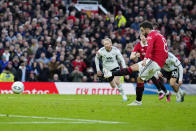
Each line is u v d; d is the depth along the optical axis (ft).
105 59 105.91
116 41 196.54
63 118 56.39
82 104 83.61
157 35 80.28
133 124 50.98
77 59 173.88
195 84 185.47
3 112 63.00
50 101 94.73
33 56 171.12
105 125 49.44
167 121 55.42
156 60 80.23
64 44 179.73
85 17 206.80
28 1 200.54
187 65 192.34
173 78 105.60
